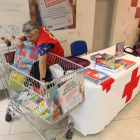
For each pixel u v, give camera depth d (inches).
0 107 70.3
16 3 71.4
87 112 46.3
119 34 145.6
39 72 50.0
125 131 56.2
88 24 109.0
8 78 50.2
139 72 63.7
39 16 81.7
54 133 55.6
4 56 52.4
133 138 53.1
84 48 91.2
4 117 64.1
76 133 55.3
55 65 51.2
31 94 46.8
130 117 63.6
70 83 36.0
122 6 130.3
